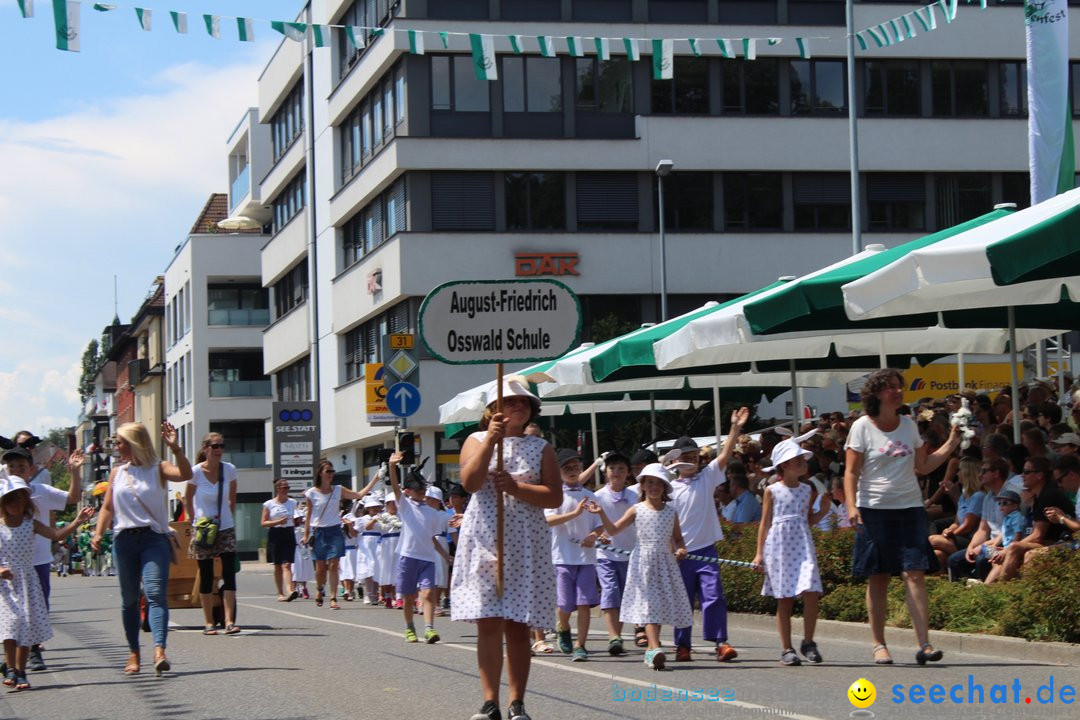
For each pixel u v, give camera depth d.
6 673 14.81
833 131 51.84
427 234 49.62
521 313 11.08
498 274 49.97
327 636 19.59
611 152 50.59
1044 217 15.96
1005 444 17.81
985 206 52.78
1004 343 25.31
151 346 103.25
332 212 58.47
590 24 50.34
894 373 13.80
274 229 71.94
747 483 22.11
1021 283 18.77
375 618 23.73
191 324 82.44
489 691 10.07
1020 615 14.91
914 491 13.91
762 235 51.53
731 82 51.72
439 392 49.56
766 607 20.08
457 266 49.75
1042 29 23.41
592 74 50.97
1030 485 16.62
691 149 51.12
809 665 14.42
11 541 14.52
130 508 15.08
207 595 20.25
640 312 50.97
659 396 32.88
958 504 19.05
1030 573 14.75
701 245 51.25
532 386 28.78
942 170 52.22
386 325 52.75
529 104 50.56
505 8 50.28
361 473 58.09
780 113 51.84
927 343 25.05
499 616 9.95
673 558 14.96
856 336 24.67
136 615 15.27
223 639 19.33
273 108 69.44
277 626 21.70
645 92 51.19
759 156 51.44
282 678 14.35
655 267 50.84
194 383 81.56
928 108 52.34
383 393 42.75
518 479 10.14
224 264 82.19
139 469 15.13
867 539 13.95
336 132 58.41
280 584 29.27
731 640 17.92
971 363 45.59
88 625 24.41
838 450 23.36
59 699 13.52
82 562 72.56
